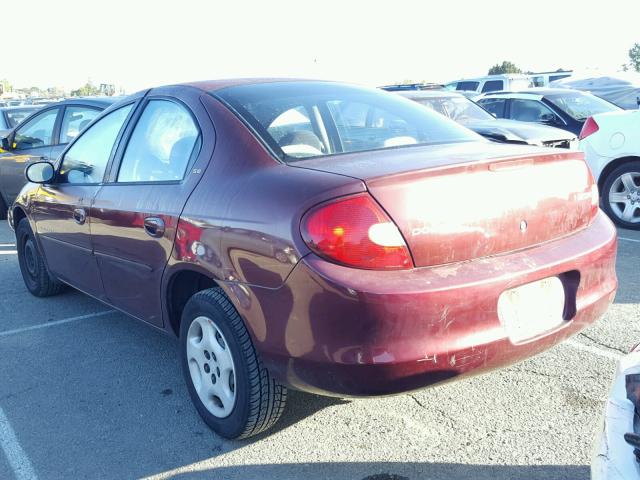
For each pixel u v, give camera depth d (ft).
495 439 10.05
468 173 8.77
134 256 11.81
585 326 9.71
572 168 10.05
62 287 18.31
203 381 10.56
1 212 31.24
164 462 9.95
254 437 10.49
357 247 8.05
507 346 8.57
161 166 11.53
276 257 8.54
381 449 9.97
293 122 10.53
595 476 6.39
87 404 11.89
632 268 18.45
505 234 8.88
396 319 7.93
